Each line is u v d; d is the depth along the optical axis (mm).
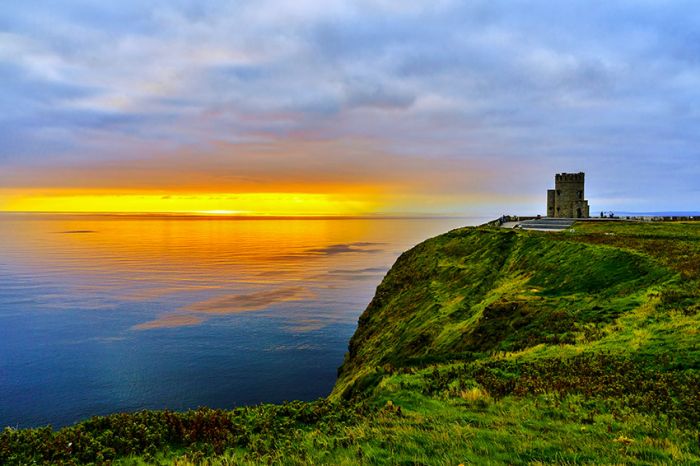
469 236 63562
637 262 32812
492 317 29234
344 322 84000
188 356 64750
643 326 21609
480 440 11281
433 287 48531
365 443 11516
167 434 12523
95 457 11008
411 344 34250
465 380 17422
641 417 12914
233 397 51125
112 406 48781
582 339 21844
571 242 44062
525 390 15820
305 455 10984
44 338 74188
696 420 12500
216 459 11000
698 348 17531
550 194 112562
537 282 36438
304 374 57906
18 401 49875
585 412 13594
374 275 147500
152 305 100062
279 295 111812
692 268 28938
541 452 10547
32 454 11039
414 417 13625
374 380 20234
